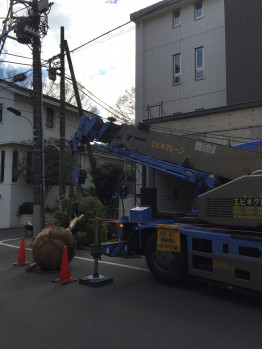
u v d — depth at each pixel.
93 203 11.77
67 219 11.59
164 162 8.06
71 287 6.46
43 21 12.22
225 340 4.04
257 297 5.80
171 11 20.83
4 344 3.93
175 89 20.27
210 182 7.19
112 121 9.38
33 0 11.92
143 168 12.16
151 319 4.74
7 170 19.31
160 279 6.69
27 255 10.09
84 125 9.59
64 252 6.96
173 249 6.36
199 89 19.31
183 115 12.48
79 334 4.22
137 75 21.88
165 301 5.57
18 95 19.55
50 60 14.31
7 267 8.41
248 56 16.72
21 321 4.68
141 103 21.47
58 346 3.87
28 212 19.25
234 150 7.05
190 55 19.86
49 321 4.67
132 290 6.23
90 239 11.48
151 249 6.93
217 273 5.63
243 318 4.79
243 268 5.24
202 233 5.87
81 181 9.82
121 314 4.95
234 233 5.64
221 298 5.75
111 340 4.04
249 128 10.94
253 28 16.69
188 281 6.93
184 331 4.31
